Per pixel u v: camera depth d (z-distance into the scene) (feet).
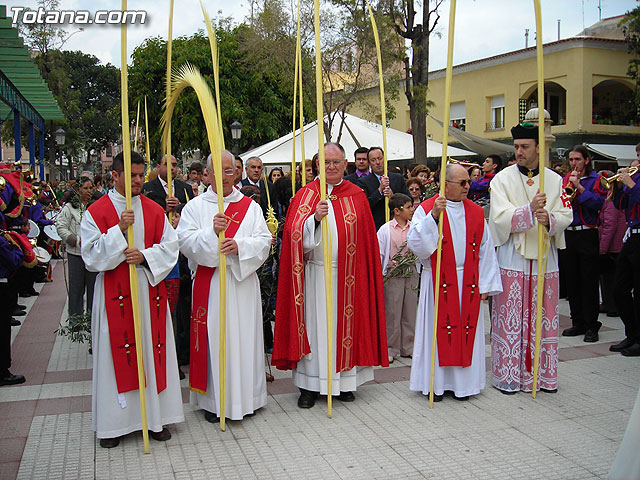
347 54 49.44
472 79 77.87
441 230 15.76
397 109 83.30
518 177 17.13
